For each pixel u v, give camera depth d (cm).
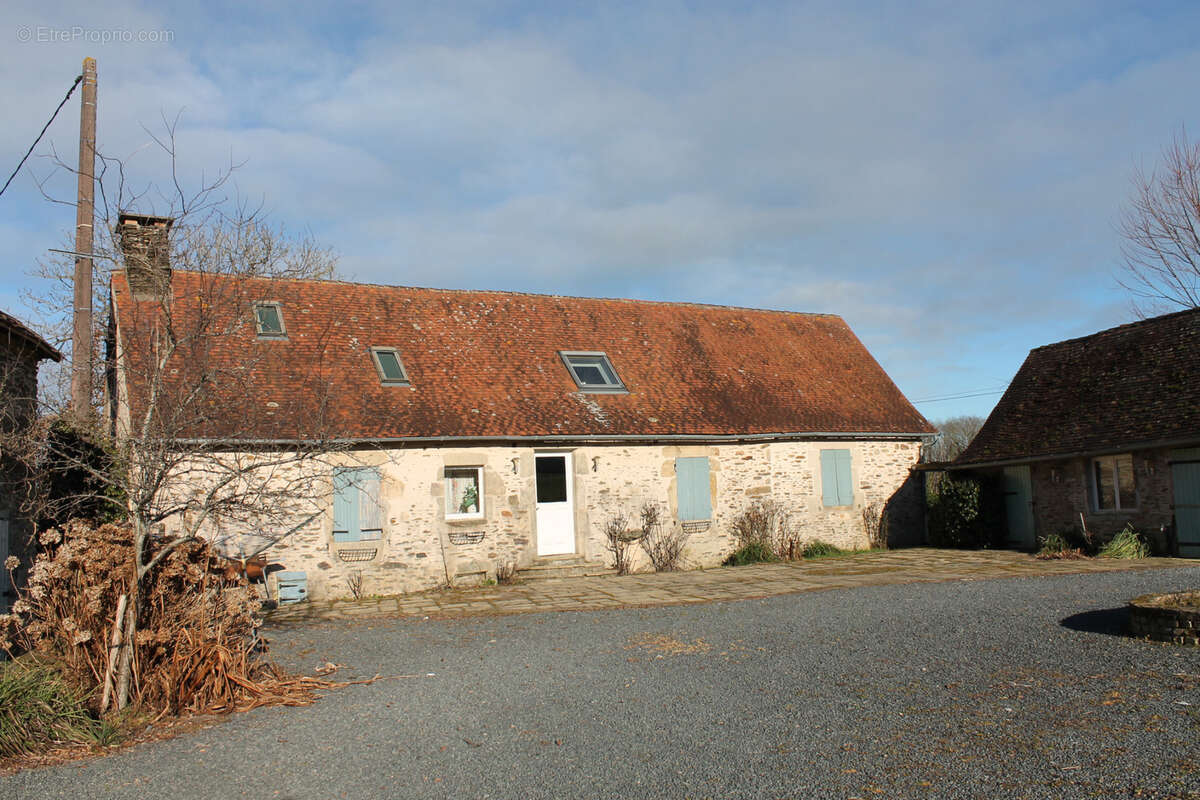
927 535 1959
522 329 1798
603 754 555
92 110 1168
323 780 537
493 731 619
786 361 2027
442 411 1491
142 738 652
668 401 1727
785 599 1183
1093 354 1870
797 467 1800
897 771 493
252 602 819
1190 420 1486
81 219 1151
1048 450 1731
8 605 973
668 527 1634
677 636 943
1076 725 557
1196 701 597
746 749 548
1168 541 1537
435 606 1252
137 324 926
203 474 1227
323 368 1494
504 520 1491
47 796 530
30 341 1062
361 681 795
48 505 881
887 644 838
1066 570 1374
